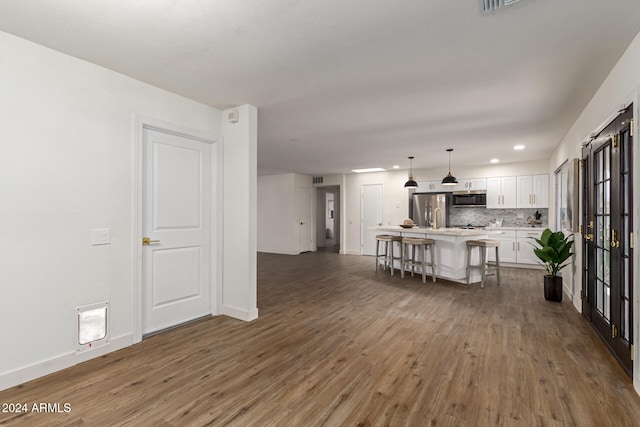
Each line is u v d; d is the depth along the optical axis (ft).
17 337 7.21
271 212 31.91
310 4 6.04
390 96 10.74
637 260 7.03
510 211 24.86
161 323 10.46
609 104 9.04
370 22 6.63
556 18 6.46
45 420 5.96
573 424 5.84
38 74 7.55
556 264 14.12
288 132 15.40
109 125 8.86
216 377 7.55
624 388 7.04
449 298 14.61
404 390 6.99
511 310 12.80
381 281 18.26
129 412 6.22
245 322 11.34
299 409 6.32
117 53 7.97
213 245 12.01
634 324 7.07
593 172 10.62
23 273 7.32
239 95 10.70
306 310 12.78
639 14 6.31
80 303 8.27
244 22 6.63
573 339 9.79
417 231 19.07
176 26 6.79
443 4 6.03
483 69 8.77
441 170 26.43
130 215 9.35
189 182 11.29
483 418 6.02
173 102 10.50
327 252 31.99
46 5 6.07
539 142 17.22
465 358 8.53
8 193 7.11
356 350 9.05
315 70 8.85
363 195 30.22
